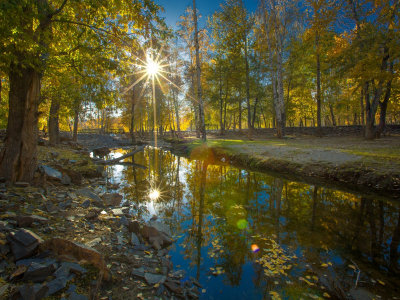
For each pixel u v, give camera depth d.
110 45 6.77
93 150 20.83
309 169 9.50
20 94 5.67
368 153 9.16
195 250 4.08
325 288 3.04
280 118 19.89
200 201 7.06
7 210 3.92
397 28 11.47
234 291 2.99
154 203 6.83
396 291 2.95
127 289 2.72
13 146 5.61
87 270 2.70
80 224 4.18
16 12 3.97
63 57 6.39
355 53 12.93
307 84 26.41
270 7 17.81
